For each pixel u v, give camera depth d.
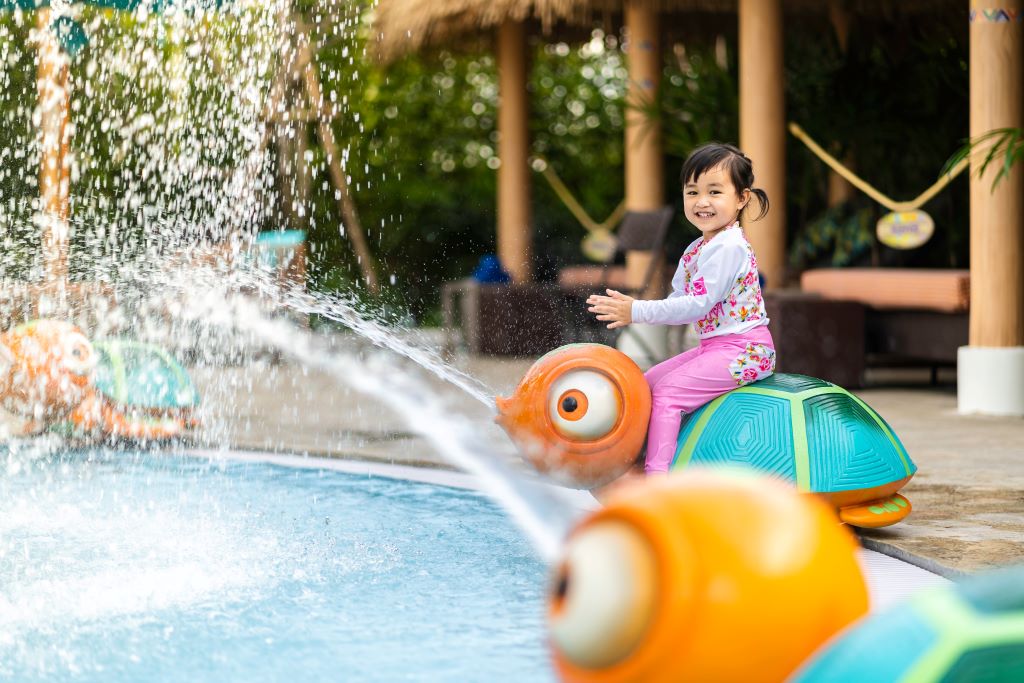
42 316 8.37
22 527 4.06
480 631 2.85
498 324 11.00
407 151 16.52
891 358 9.64
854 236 10.41
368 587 3.29
